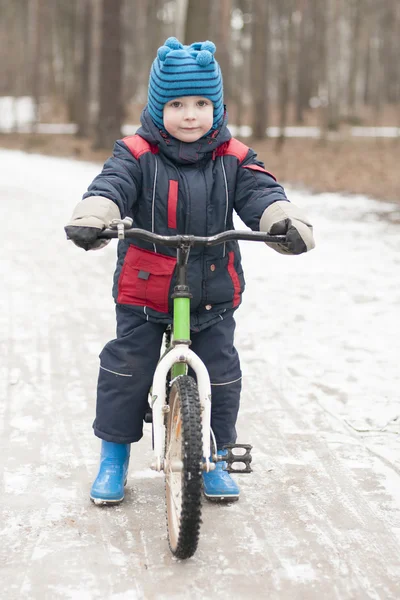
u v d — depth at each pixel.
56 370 6.75
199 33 24.86
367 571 3.67
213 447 4.05
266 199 4.05
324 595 3.46
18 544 3.88
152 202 4.09
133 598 3.41
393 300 9.21
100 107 33.88
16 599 3.40
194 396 3.65
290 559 3.77
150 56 62.94
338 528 4.10
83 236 3.63
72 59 56.28
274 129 47.84
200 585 3.52
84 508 4.30
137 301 4.18
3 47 68.38
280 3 49.97
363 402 6.02
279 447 5.20
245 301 9.18
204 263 4.12
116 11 32.81
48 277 10.46
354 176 23.86
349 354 7.23
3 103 65.88
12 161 31.98
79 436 5.35
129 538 3.96
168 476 3.95
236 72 54.91
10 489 4.53
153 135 4.09
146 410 4.39
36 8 52.78
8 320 8.34
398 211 16.64
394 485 4.64
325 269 10.98
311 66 57.81
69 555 3.78
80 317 8.48
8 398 6.07
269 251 12.46
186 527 3.51
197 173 4.14
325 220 15.45
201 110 4.02
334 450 5.16
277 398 6.14
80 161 31.44
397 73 64.62
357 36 54.97
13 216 16.22
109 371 4.30
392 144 36.00
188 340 3.85
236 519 4.20
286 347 7.45
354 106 54.28
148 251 4.12
